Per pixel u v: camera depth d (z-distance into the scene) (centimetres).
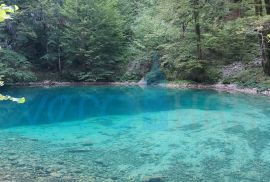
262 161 814
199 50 2184
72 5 2669
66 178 736
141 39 2656
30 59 2762
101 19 2666
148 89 2230
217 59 2255
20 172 773
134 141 1008
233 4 2125
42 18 2664
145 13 2800
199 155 865
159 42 2503
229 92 1864
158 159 846
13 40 2630
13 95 2134
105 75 2627
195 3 2138
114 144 983
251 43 2195
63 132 1148
